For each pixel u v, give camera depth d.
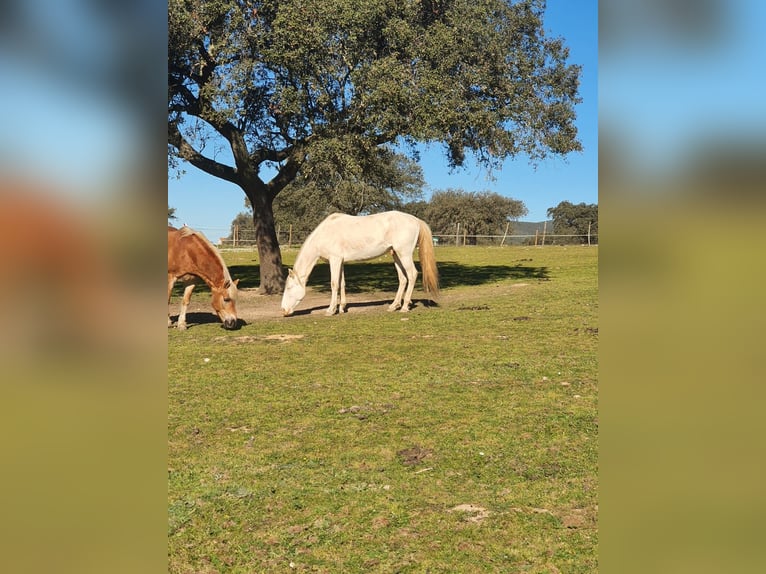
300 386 6.09
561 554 2.79
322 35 11.77
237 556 2.85
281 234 39.31
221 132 14.54
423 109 12.40
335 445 4.36
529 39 14.55
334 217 11.48
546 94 14.48
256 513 3.30
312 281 18.59
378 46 12.88
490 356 7.23
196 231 9.70
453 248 36.00
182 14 11.13
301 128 13.45
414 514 3.24
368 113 12.73
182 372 6.82
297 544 2.96
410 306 12.38
